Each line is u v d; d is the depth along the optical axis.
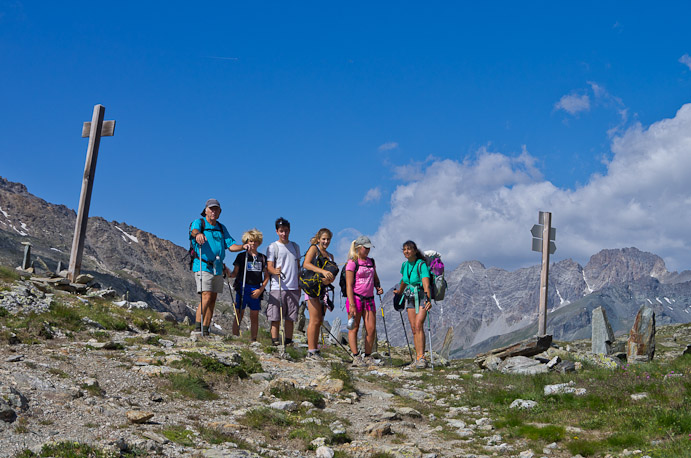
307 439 7.77
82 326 12.62
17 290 13.24
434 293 15.80
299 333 21.94
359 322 15.73
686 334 39.09
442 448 8.43
